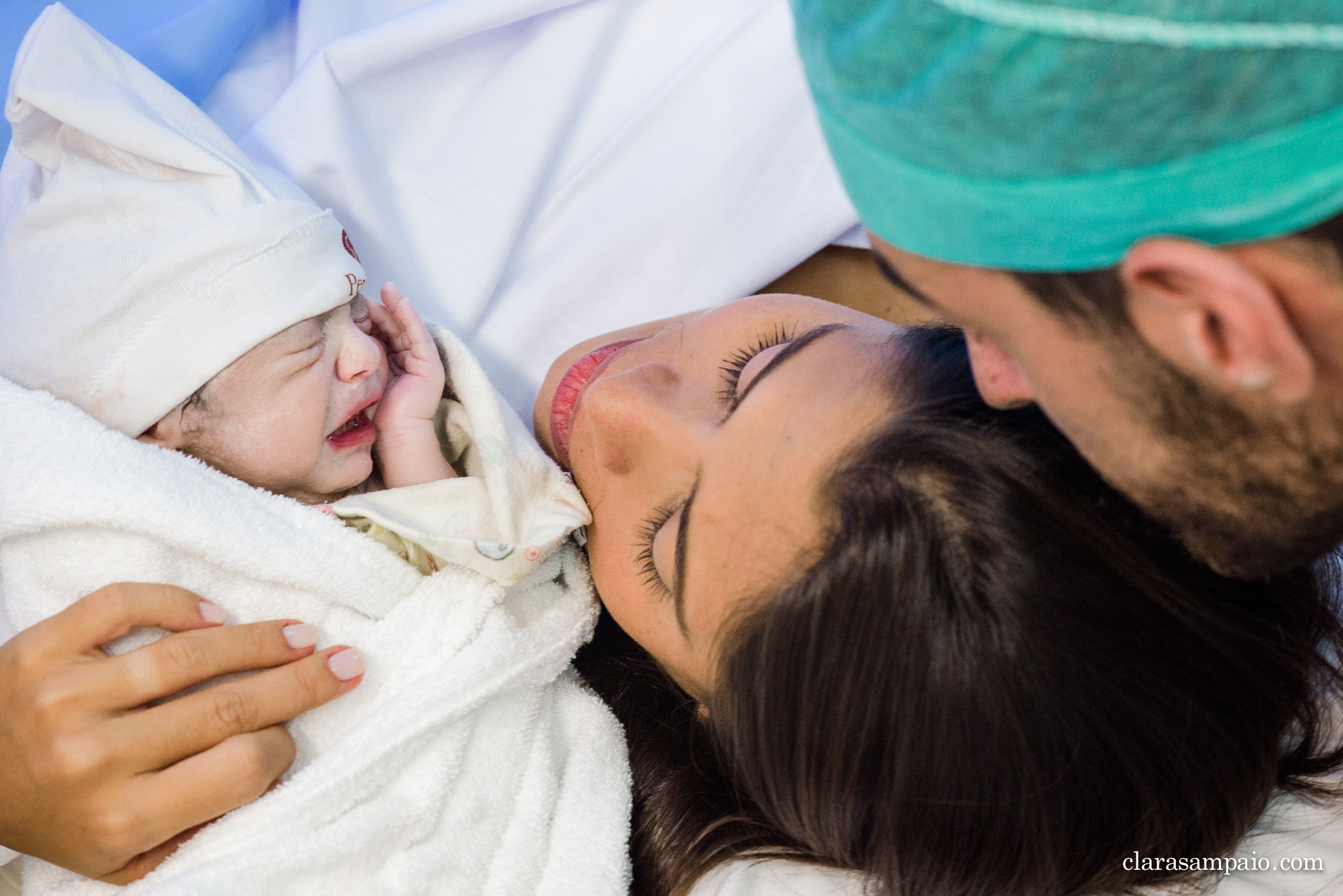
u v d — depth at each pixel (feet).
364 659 2.56
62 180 2.57
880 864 2.34
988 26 1.22
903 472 2.07
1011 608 2.00
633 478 2.54
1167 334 1.33
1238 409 1.37
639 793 2.90
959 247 1.45
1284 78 1.16
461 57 3.52
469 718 2.61
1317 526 1.53
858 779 2.26
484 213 3.43
